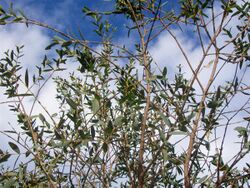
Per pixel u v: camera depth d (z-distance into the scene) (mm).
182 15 2389
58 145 2035
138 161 2176
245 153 2105
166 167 2381
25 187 2184
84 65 2369
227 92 2141
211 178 2221
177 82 2348
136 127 2174
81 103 2346
